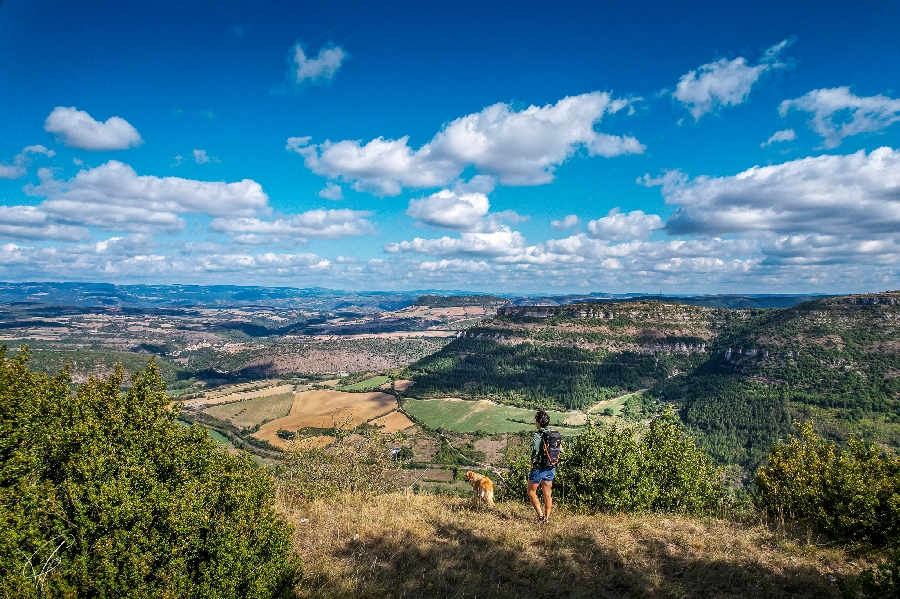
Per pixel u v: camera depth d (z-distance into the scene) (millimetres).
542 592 6453
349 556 7465
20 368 6270
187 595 4781
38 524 4414
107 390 5938
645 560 7527
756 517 10523
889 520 8172
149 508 4805
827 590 6664
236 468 6301
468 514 10000
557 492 11641
